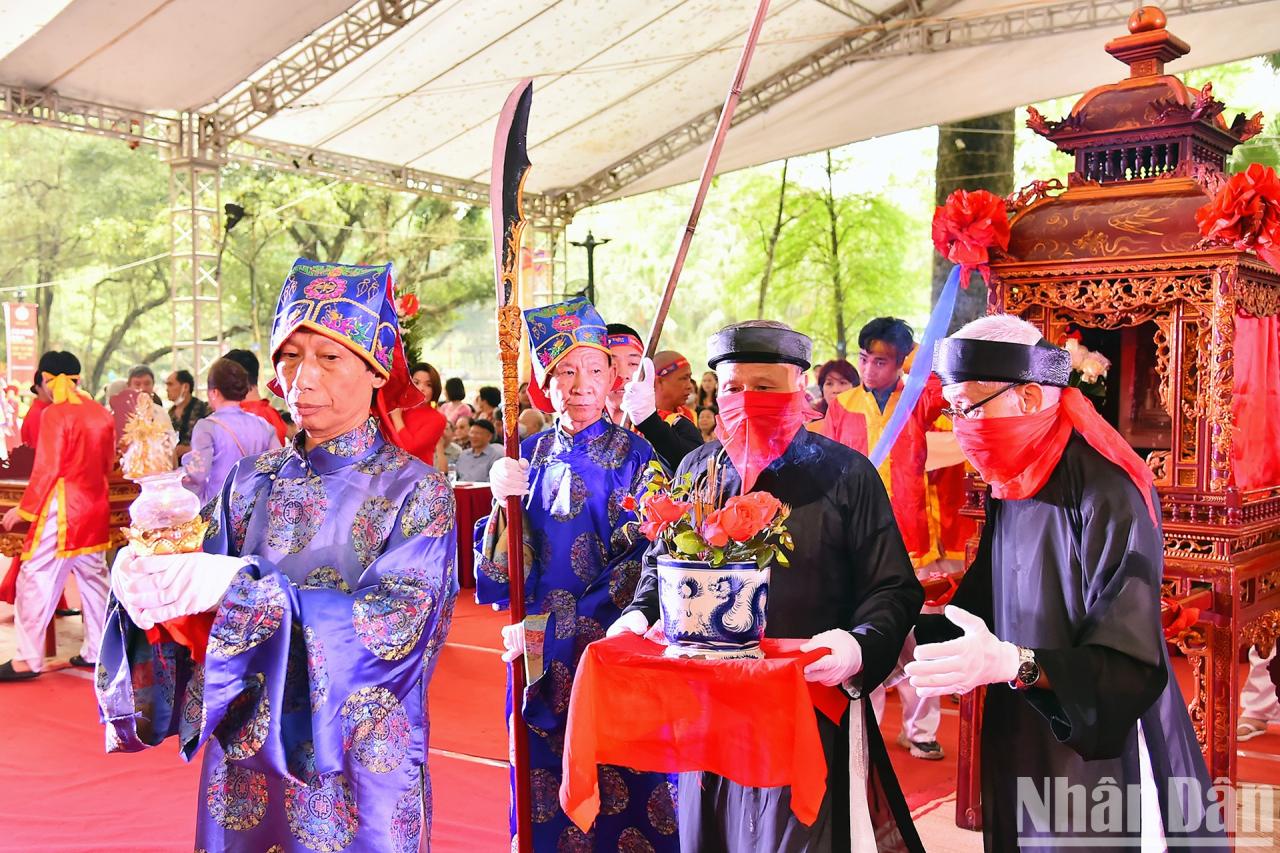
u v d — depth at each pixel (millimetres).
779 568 2418
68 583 8758
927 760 4691
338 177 12633
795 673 2006
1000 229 3586
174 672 2342
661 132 13195
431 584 2307
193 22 9109
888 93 11859
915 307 26078
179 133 11281
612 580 3346
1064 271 3527
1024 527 2414
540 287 14500
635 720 2092
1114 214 3463
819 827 2266
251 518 2412
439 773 4555
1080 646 2090
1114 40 3627
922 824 3906
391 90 11203
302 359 2348
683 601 2152
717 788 2422
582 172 13984
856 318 26125
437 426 6949
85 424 6328
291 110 11297
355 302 2373
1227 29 9938
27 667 6277
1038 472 2344
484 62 10961
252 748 2168
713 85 12273
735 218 28062
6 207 26219
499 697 5793
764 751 2012
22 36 8930
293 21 9438
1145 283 3406
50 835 3947
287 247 27594
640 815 3250
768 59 11984
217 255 11586
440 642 2387
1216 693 3252
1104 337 3904
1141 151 3578
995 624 2508
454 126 12148
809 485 2438
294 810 2225
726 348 2455
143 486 2217
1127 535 2213
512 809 3297
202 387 11531
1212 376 3285
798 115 12492
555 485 3438
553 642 3336
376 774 2219
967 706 3836
